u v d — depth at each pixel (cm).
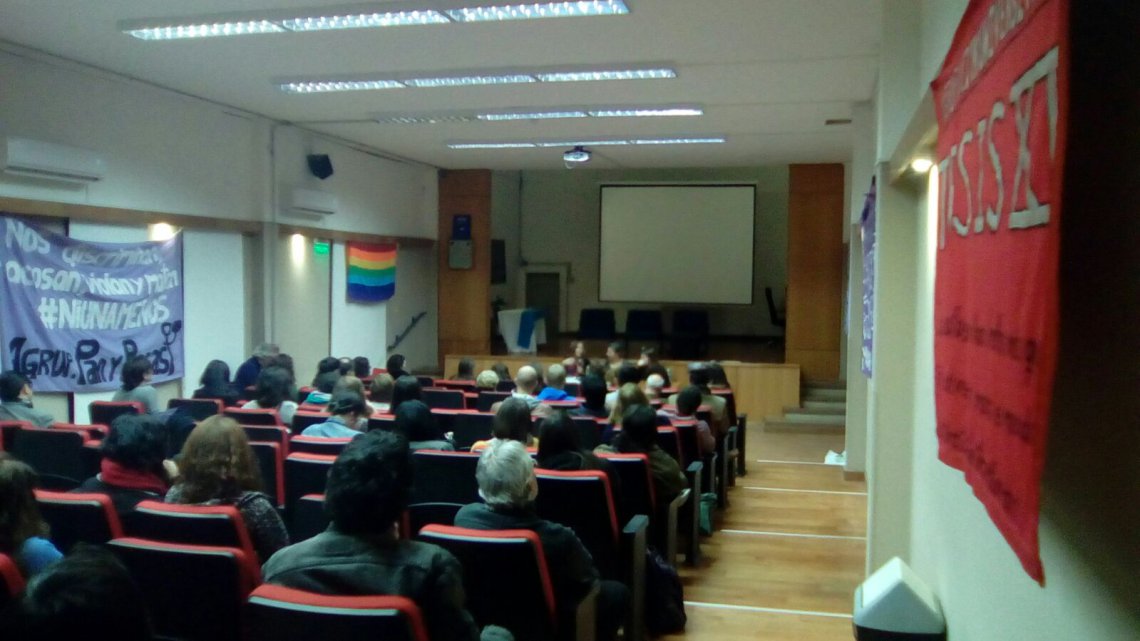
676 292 1390
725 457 595
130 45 579
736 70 619
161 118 711
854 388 702
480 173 1216
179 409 491
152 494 252
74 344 632
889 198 361
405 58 607
